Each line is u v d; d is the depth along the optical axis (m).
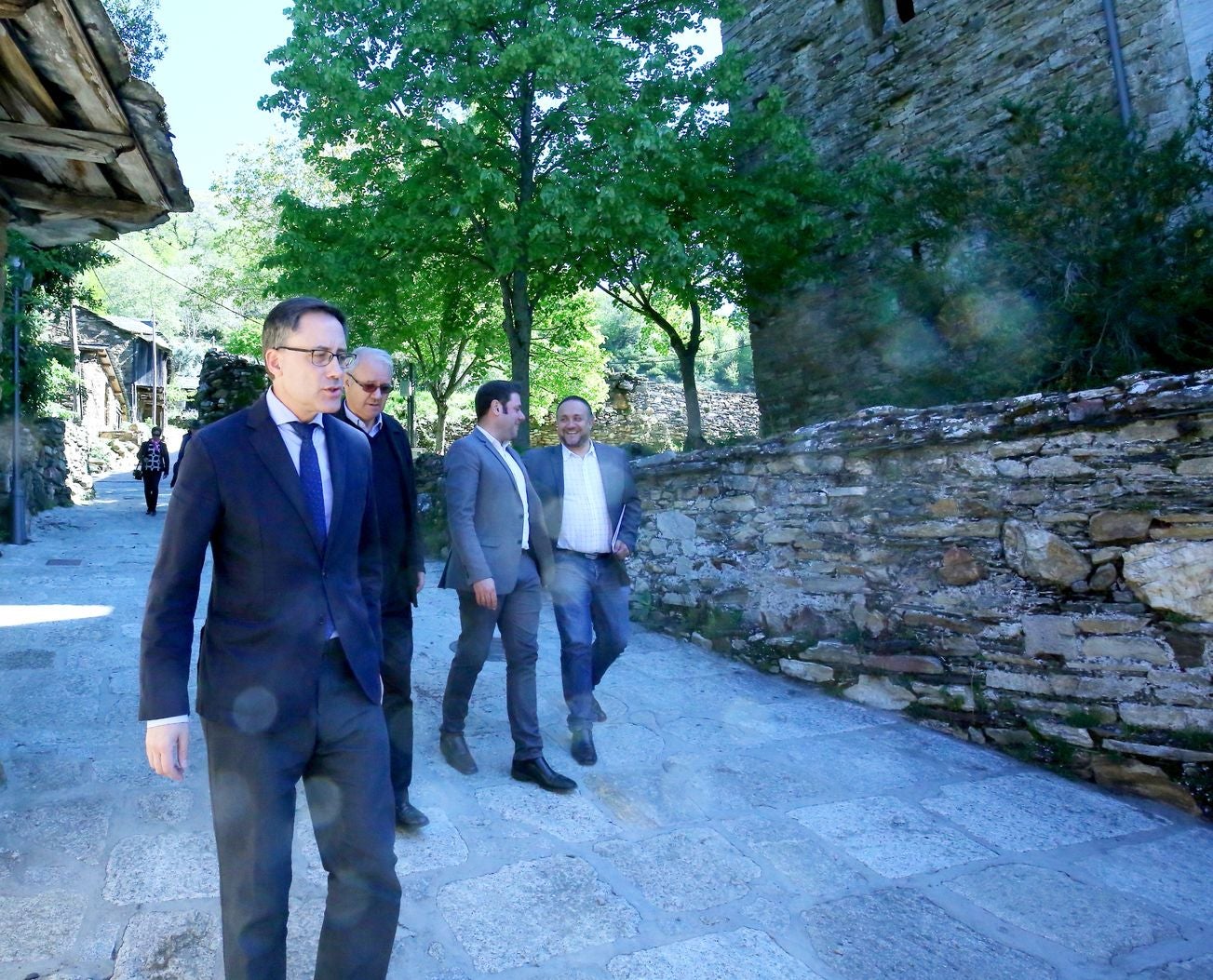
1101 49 8.22
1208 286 5.45
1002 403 4.18
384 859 1.77
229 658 1.76
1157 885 2.83
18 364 10.21
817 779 3.66
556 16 9.35
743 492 5.60
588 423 3.99
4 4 2.25
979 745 4.12
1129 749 3.62
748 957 2.36
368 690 1.87
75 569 8.39
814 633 5.02
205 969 2.21
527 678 3.52
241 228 23.58
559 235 9.29
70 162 3.37
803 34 11.62
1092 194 5.77
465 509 3.37
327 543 1.85
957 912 2.62
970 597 4.27
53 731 3.95
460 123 9.20
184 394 41.97
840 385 10.91
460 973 2.23
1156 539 3.66
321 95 9.21
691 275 10.05
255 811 1.71
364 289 10.21
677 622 6.15
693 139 9.91
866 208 10.09
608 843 3.01
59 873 2.67
